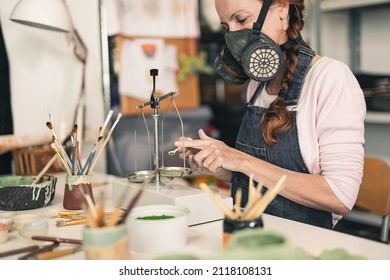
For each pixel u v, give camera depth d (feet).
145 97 8.17
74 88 6.89
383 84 7.91
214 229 3.54
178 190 3.86
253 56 4.17
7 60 6.50
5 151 6.47
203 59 9.12
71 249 3.04
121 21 7.72
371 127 8.96
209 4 9.11
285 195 4.06
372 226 8.18
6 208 4.27
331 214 4.36
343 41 9.21
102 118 7.14
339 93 4.13
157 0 8.20
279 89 4.69
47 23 5.51
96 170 7.23
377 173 4.95
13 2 6.49
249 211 2.87
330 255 2.69
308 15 4.58
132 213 3.24
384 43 8.64
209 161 3.94
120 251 2.69
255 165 4.00
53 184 4.52
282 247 2.33
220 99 9.71
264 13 4.14
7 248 3.25
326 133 4.14
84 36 6.91
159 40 8.30
